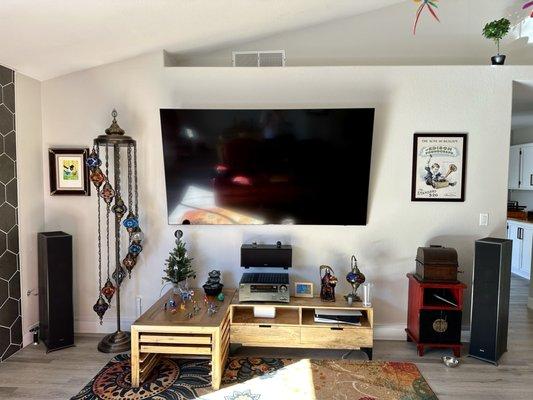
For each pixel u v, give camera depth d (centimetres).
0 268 279
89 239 328
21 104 300
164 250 326
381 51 343
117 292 304
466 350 302
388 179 317
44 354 289
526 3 332
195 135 306
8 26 221
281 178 310
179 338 244
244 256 301
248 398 231
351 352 297
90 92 321
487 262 280
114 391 239
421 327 291
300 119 302
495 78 309
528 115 473
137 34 271
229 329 282
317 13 313
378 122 314
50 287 290
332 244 322
